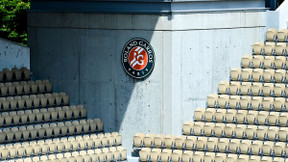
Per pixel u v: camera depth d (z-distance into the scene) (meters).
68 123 44.97
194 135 43.97
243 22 45.72
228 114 44.09
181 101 44.47
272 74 45.50
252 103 44.44
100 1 45.06
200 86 44.84
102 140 44.22
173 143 43.53
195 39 44.22
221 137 43.50
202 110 44.69
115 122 45.81
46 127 44.22
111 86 45.59
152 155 42.81
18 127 43.88
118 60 45.12
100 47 45.44
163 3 43.56
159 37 43.94
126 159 43.41
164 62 44.06
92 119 45.88
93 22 45.34
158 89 44.44
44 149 42.59
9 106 45.56
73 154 42.53
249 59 45.91
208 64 44.81
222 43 45.06
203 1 44.09
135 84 44.91
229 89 45.28
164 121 44.59
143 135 44.38
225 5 44.91
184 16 43.69
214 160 41.34
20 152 42.03
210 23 44.44
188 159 42.12
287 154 40.97
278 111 44.00
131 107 45.22
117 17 44.69
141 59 44.47
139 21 44.22
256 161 40.44
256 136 42.66
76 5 45.78
